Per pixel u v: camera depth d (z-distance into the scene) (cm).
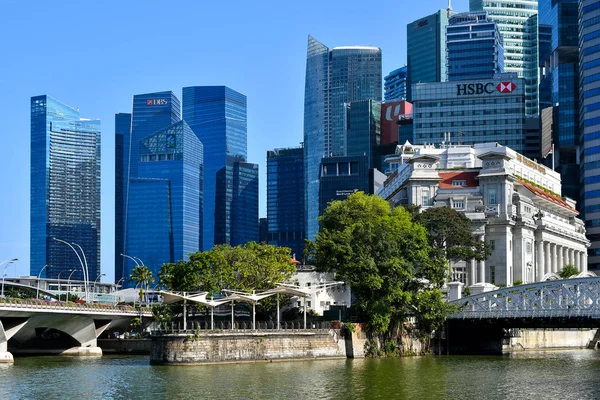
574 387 11444
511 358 16488
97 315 18775
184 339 13800
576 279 15788
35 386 11638
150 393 10719
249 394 10594
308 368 13438
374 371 13100
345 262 16200
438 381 11962
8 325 16125
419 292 16725
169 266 18150
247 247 18788
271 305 17338
